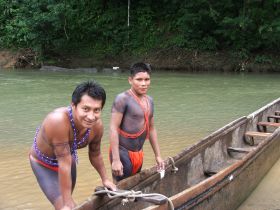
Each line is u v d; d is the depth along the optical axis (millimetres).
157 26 24875
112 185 3545
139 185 4211
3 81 16875
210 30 23859
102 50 24281
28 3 22828
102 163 3566
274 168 6512
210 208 4285
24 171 6090
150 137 4430
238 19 22344
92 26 24969
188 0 23953
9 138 7898
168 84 16562
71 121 3121
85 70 21812
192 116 10133
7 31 24297
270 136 6414
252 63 22641
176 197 3639
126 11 25297
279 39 22656
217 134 6293
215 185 4344
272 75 20828
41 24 22516
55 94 13352
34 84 15969
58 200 3273
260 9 22812
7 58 23250
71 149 3264
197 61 22812
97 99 3006
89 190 5449
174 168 4836
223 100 12672
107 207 3645
